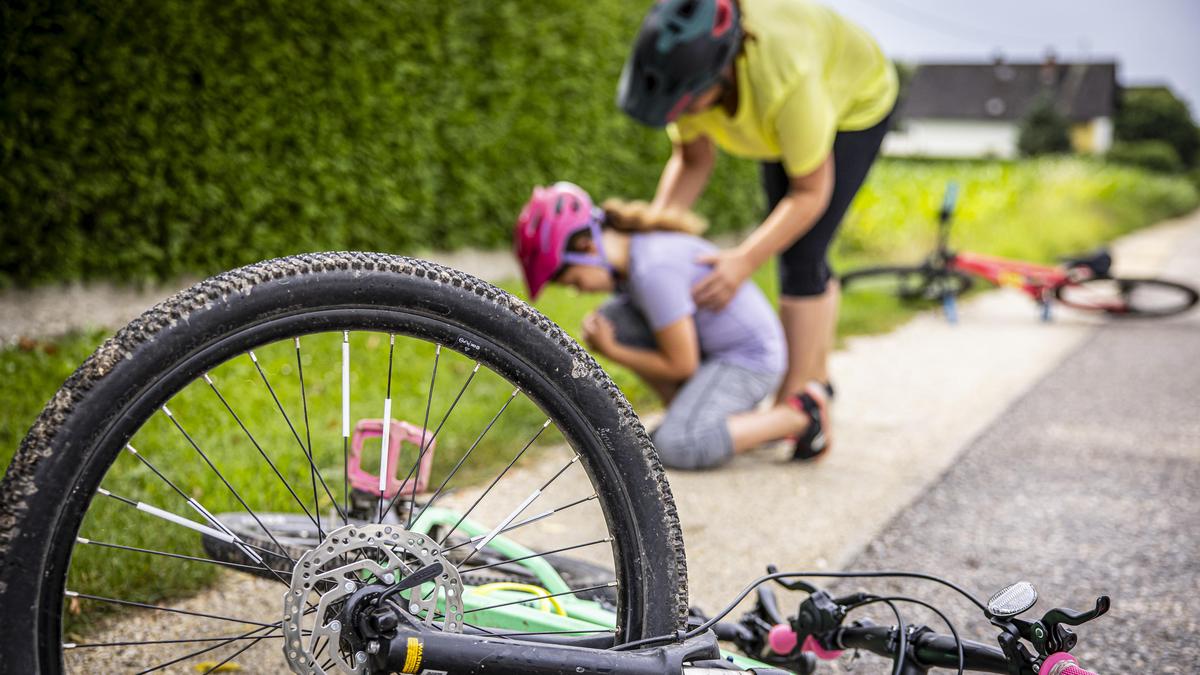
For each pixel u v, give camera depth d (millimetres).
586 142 9992
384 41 7691
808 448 4539
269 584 3074
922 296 9258
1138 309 9039
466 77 8617
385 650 1550
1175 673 2631
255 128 6770
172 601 2932
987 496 4160
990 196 16109
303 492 3666
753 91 4039
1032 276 8844
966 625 2926
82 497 1416
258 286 1490
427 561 1627
